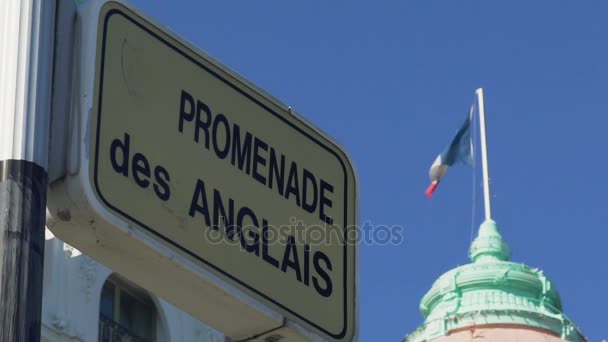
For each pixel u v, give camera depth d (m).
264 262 9.33
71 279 28.66
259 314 9.16
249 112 9.70
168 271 8.72
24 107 7.86
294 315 9.39
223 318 9.20
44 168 7.86
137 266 8.66
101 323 29.28
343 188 10.23
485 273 40.16
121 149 8.58
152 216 8.63
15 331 7.23
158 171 8.80
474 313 39.00
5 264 7.40
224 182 9.26
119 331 29.70
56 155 8.29
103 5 8.76
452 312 39.41
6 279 7.35
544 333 38.62
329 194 10.09
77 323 28.36
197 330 31.72
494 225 42.41
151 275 8.75
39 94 7.95
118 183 8.48
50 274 28.11
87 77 8.48
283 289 9.40
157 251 8.56
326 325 9.59
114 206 8.40
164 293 8.95
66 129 8.35
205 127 9.27
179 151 9.01
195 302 9.02
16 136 7.78
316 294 9.63
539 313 38.97
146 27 9.08
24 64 7.95
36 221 7.64
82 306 28.67
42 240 7.64
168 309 30.88
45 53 8.09
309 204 9.88
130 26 8.96
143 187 8.64
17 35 8.02
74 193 8.21
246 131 9.61
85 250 8.51
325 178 10.12
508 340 38.06
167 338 30.55
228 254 9.07
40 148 7.86
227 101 9.55
